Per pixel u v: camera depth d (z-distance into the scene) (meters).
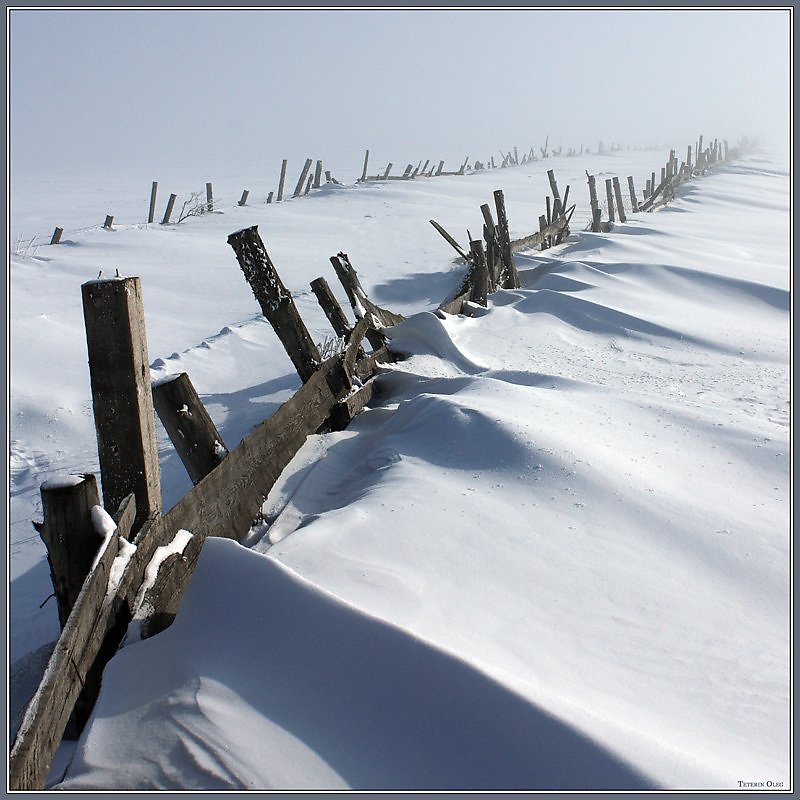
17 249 16.27
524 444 4.10
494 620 2.70
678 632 2.77
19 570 4.42
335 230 19.94
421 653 2.19
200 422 3.69
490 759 1.97
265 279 5.38
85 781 2.02
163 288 13.03
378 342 7.57
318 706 2.16
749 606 2.99
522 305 9.53
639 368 7.05
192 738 2.11
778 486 4.06
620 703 2.31
